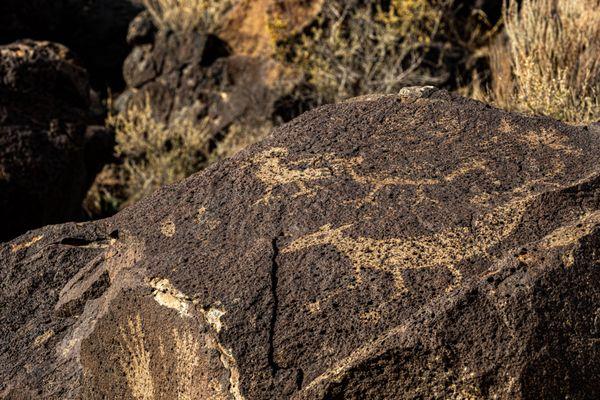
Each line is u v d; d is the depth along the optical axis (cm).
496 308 227
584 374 224
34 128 556
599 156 276
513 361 221
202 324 245
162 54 735
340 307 240
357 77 670
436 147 290
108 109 762
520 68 481
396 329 230
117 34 875
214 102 704
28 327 301
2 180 532
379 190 275
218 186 295
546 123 296
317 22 677
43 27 841
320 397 224
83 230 325
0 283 316
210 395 236
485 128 295
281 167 295
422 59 671
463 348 223
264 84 677
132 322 265
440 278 241
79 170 580
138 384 264
